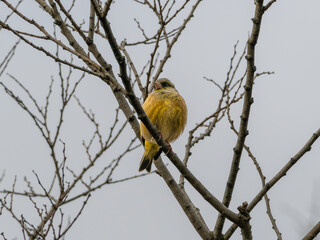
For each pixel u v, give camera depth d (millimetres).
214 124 11352
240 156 9234
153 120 11531
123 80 7855
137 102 8195
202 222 10195
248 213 9070
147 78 9438
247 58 8586
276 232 9273
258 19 8344
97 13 7234
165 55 11602
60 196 10125
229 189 9438
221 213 9109
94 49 10328
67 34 10672
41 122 10977
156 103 11516
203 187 9109
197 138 11367
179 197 10062
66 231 9164
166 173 10297
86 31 11977
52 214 9508
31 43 7793
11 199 9930
